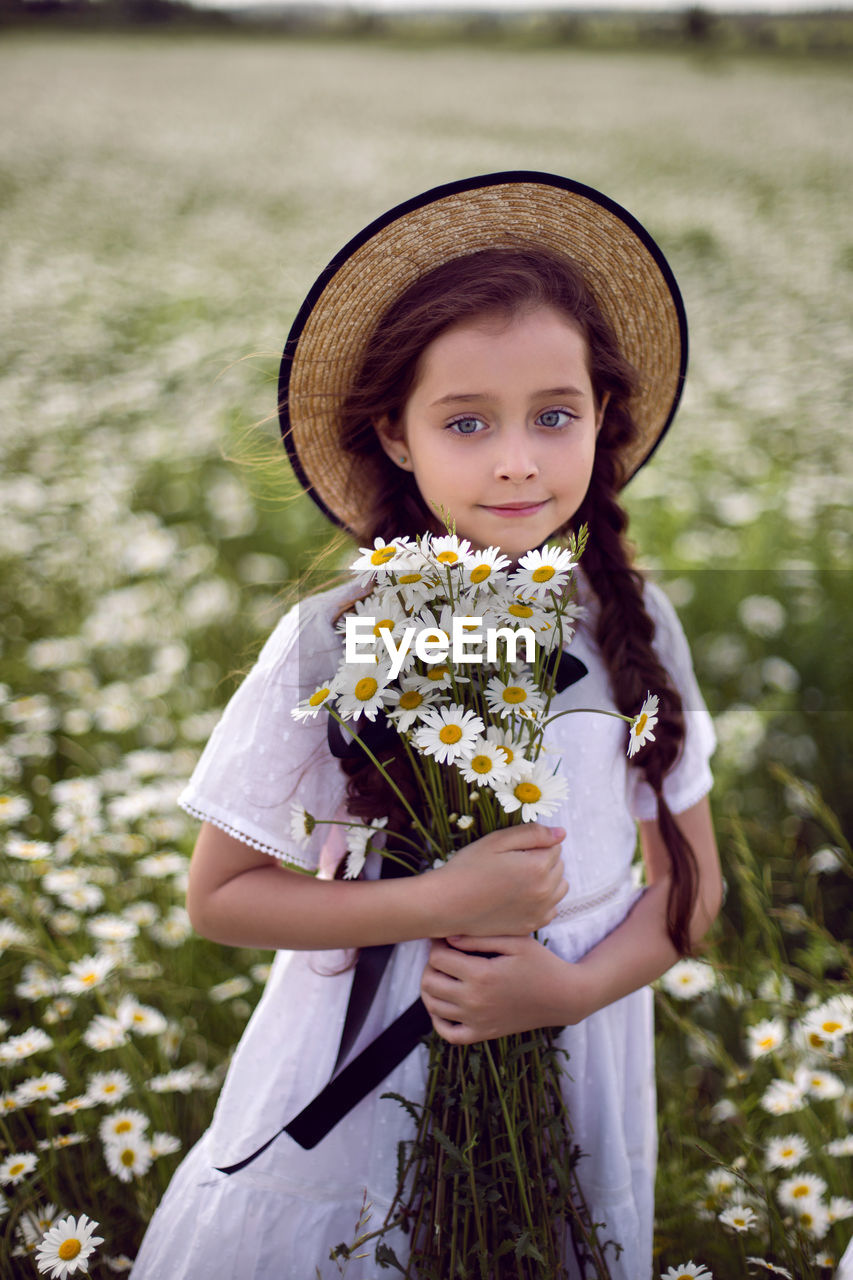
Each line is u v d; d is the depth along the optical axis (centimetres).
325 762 119
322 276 120
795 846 250
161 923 208
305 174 1381
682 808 134
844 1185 155
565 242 128
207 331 686
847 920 234
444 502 114
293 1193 121
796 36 2475
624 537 138
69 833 214
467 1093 107
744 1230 143
